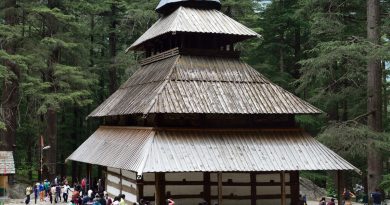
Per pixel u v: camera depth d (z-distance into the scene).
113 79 53.69
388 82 45.59
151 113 26.05
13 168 37.06
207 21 31.09
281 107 28.41
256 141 27.95
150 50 35.38
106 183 34.09
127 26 53.12
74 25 46.69
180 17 30.84
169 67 29.59
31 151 60.38
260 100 28.55
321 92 37.41
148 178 27.53
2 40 42.88
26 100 48.84
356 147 33.22
